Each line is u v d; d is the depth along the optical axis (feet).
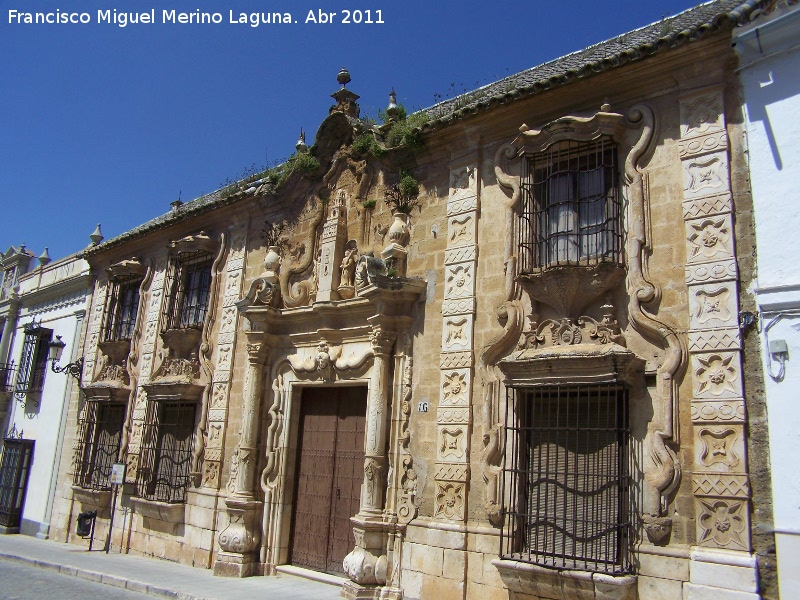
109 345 62.13
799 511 23.85
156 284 59.77
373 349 38.96
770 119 27.48
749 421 25.70
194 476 49.14
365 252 42.57
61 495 64.44
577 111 33.63
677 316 28.40
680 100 30.19
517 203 34.58
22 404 76.02
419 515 35.27
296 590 37.73
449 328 36.04
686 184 29.25
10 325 82.99
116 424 59.72
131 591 39.42
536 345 31.96
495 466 32.58
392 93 45.16
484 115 36.58
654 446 27.58
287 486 43.50
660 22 39.27
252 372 45.70
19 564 49.39
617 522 27.66
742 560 24.57
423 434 36.14
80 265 73.20
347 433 41.55
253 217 51.98
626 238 30.63
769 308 25.93
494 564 29.86
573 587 27.76
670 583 26.18
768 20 27.55
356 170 44.42
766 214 26.84
